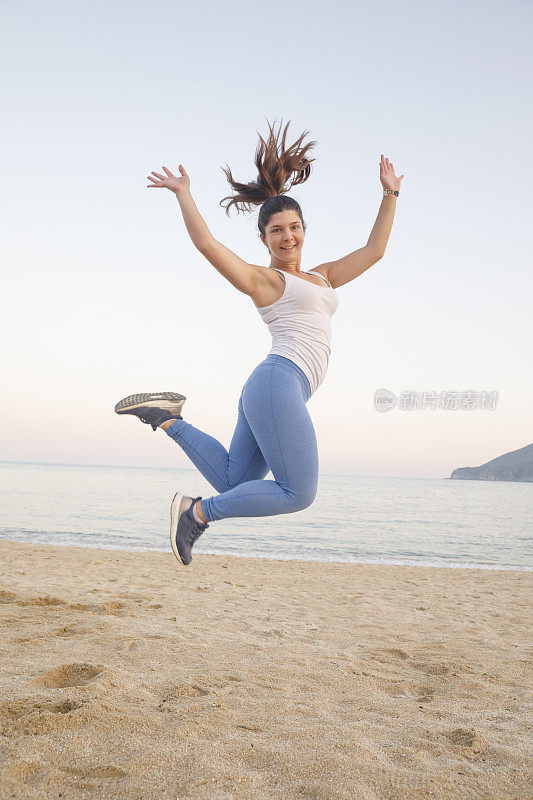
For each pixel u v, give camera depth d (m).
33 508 30.12
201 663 3.73
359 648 4.73
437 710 3.05
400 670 4.08
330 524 29.33
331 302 2.50
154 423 2.55
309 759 2.17
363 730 2.61
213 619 5.51
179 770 2.03
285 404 2.27
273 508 2.27
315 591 8.59
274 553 17.06
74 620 4.80
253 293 2.37
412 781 2.03
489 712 3.06
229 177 2.85
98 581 8.12
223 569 11.12
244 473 2.52
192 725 2.44
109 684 2.91
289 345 2.38
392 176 2.87
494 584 10.83
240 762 2.14
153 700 2.81
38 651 3.74
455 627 6.02
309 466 2.28
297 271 2.62
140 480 81.25
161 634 4.44
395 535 25.00
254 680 3.40
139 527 22.72
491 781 2.10
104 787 1.89
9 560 10.54
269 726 2.57
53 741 2.20
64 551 12.98
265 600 7.19
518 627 6.26
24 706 2.56
